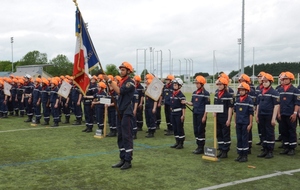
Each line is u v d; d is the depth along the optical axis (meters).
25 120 16.14
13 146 9.84
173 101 9.61
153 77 12.27
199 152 8.98
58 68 74.50
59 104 14.42
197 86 9.06
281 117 9.05
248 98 8.14
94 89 12.55
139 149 9.57
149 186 6.16
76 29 7.72
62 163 7.86
